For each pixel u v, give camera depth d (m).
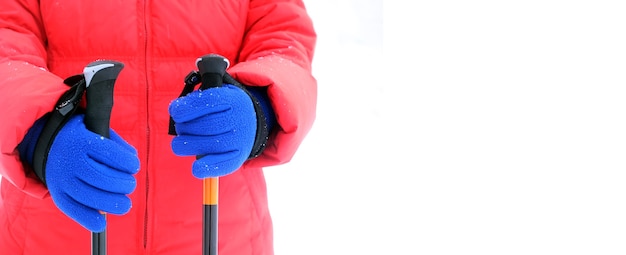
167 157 1.48
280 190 3.51
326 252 3.03
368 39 4.67
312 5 4.74
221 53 1.54
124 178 1.16
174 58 1.50
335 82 4.39
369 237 3.14
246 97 1.24
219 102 1.19
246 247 1.54
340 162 3.74
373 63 4.52
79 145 1.14
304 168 3.69
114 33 1.48
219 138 1.19
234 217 1.52
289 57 1.52
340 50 4.63
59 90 1.23
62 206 1.16
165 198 1.47
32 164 1.21
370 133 4.00
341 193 3.50
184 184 1.48
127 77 1.47
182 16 1.50
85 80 1.16
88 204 1.14
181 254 1.48
